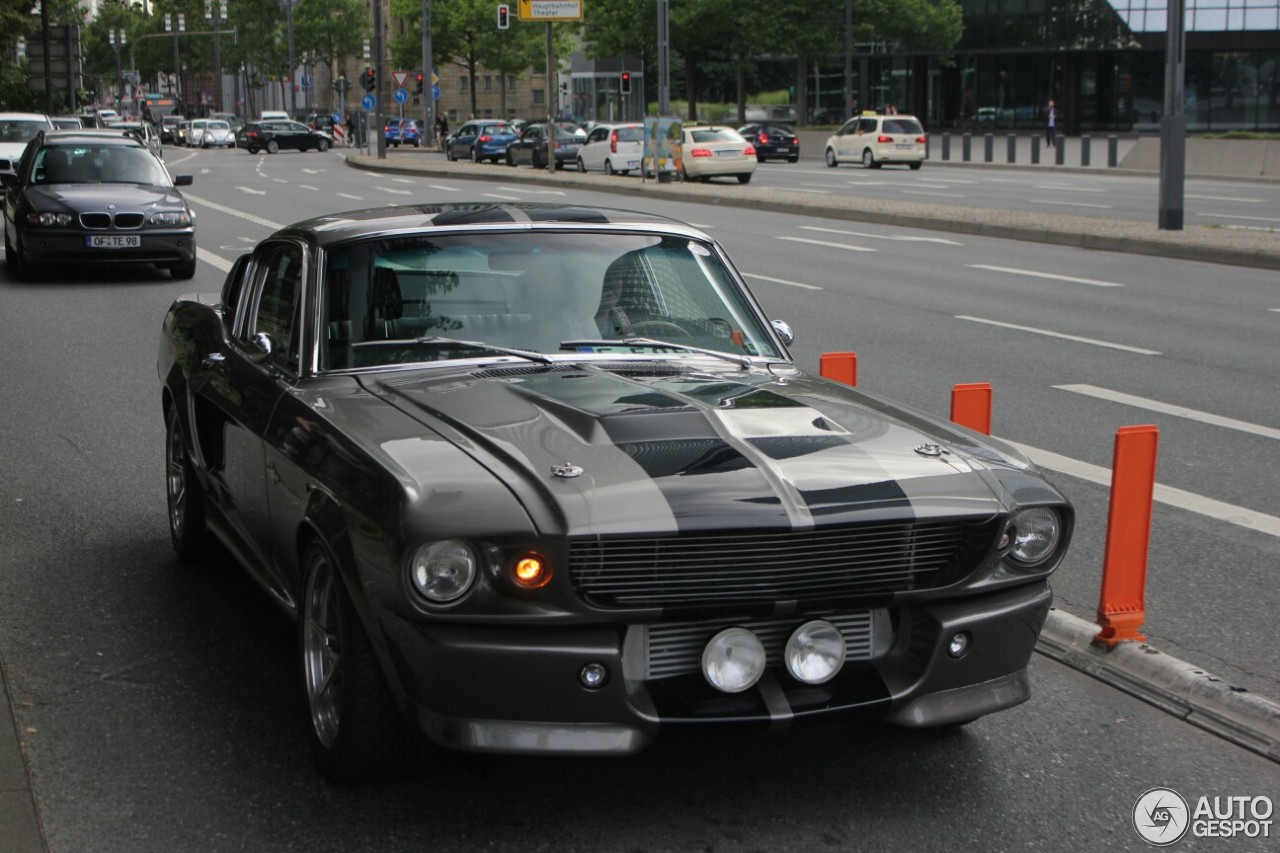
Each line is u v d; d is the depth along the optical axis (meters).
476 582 3.47
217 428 5.45
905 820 3.86
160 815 3.84
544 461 3.69
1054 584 6.00
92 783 4.04
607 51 71.81
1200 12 66.81
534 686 3.50
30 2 43.44
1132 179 39.44
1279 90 67.31
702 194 31.62
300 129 73.88
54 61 43.31
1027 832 3.80
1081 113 70.69
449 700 3.52
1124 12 67.38
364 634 3.76
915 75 75.12
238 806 3.89
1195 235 20.80
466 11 86.31
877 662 3.78
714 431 3.94
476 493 3.54
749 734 3.67
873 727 4.49
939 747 4.34
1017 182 38.12
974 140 67.06
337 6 113.38
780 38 64.38
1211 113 68.00
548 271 4.98
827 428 4.06
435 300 4.80
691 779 4.09
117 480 7.73
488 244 5.01
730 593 3.59
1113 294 16.08
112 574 6.05
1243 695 4.61
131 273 18.30
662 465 3.70
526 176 39.53
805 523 3.54
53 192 17.03
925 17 64.94
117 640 5.24
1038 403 9.96
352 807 3.88
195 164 55.81
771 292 16.33
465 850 3.65
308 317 4.74
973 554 3.79
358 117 70.19
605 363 4.66
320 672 4.09
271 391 4.68
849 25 60.81
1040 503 3.89
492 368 4.59
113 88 142.12
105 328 13.55
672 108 82.88
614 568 3.51
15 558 6.28
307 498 4.05
